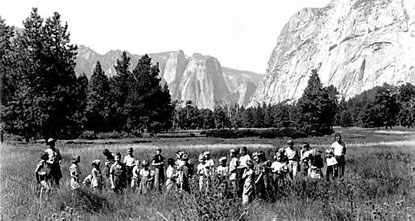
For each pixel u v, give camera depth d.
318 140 68.19
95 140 68.88
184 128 164.62
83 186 15.33
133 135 86.88
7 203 11.91
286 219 11.15
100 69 93.44
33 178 17.92
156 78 90.00
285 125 141.62
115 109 90.81
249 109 183.75
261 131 82.00
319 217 11.15
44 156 15.41
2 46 59.81
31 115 49.16
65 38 52.38
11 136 57.59
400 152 30.58
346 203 11.59
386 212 10.19
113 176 17.34
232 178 14.63
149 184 17.36
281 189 14.80
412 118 130.25
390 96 133.75
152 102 89.00
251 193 13.98
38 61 50.19
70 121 51.31
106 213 12.72
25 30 51.62
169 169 17.39
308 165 19.50
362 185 15.17
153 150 33.91
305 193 13.91
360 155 29.94
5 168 20.83
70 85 51.78
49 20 51.78
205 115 169.62
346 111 158.62
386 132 104.19
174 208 11.80
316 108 83.06
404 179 16.77
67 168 23.02
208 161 16.05
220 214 9.79
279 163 16.33
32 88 49.84
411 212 10.27
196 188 10.27
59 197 13.09
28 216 11.11
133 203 13.86
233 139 73.56
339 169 20.11
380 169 20.61
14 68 51.88
